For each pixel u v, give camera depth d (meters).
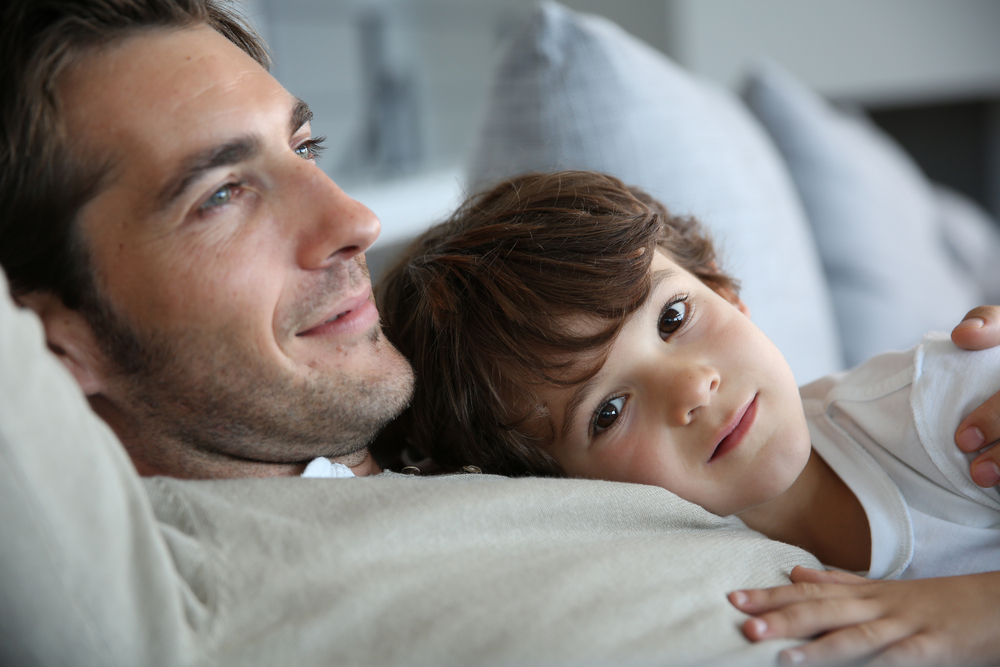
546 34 1.14
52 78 0.54
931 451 0.71
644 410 0.72
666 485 0.72
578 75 1.14
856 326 1.60
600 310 0.73
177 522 0.47
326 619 0.43
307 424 0.63
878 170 1.90
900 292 1.67
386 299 0.90
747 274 1.19
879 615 0.51
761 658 0.45
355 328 0.65
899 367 0.77
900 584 0.54
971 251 2.22
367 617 0.44
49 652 0.40
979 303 2.06
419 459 0.85
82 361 0.60
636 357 0.73
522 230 0.80
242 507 0.48
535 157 1.13
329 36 2.43
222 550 0.46
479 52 3.04
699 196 1.17
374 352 0.67
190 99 0.57
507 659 0.42
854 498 0.77
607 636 0.44
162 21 0.59
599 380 0.74
